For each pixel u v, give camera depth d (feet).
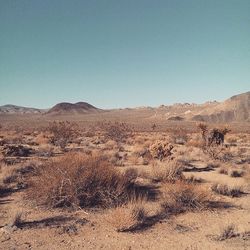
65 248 24.76
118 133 135.44
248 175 50.03
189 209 33.86
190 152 86.53
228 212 33.73
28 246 24.99
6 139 125.80
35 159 70.28
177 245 25.45
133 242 25.95
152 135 177.17
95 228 28.84
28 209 34.12
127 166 62.59
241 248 24.86
